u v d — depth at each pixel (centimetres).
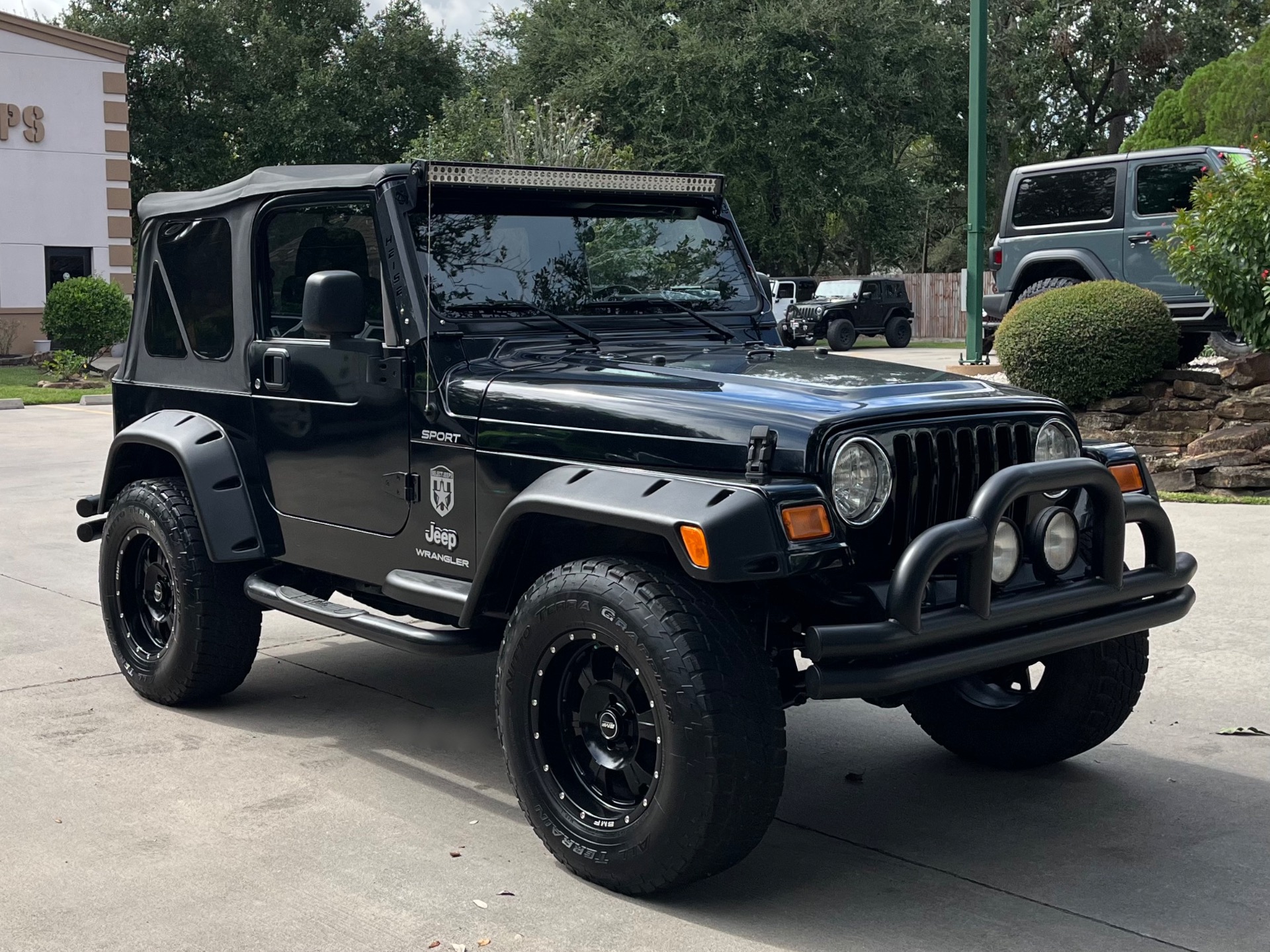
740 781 309
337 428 433
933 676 319
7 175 2373
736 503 310
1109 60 3956
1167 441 1002
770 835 381
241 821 387
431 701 513
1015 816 396
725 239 482
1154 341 1020
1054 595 342
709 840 313
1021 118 4078
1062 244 1357
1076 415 1042
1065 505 361
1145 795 412
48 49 2397
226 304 479
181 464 473
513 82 3250
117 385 540
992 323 1445
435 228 413
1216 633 588
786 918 325
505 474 377
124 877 347
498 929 317
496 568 366
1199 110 2920
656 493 325
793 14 3078
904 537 341
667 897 335
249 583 461
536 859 361
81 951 305
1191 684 520
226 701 512
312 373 440
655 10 3203
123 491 519
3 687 527
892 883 347
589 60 3117
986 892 341
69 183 2445
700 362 404
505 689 352
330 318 383
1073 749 421
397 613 463
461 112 2080
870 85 3169
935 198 3416
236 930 316
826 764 446
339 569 443
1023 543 348
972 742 440
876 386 360
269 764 438
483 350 406
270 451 462
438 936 313
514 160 1875
